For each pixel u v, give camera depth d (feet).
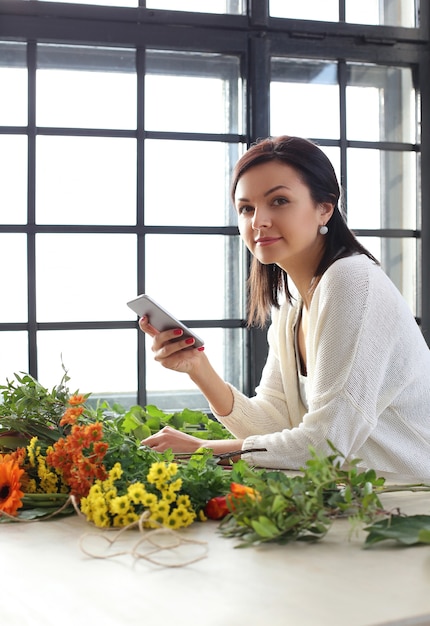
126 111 7.63
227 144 7.88
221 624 2.41
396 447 5.06
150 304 4.96
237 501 3.37
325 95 8.00
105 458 3.92
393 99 8.16
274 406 6.09
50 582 2.85
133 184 7.66
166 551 3.19
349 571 2.89
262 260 5.22
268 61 7.72
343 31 7.83
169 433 5.49
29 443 4.44
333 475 3.33
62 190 7.53
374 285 4.95
